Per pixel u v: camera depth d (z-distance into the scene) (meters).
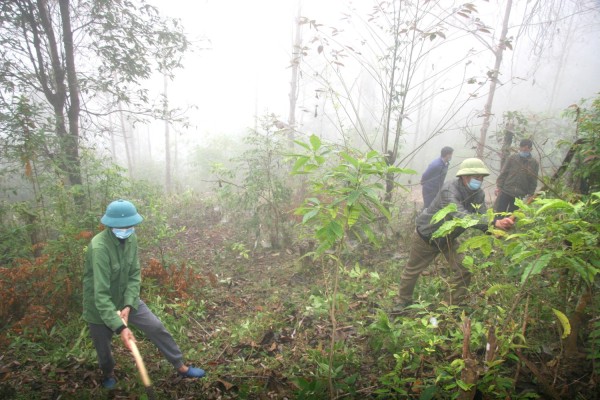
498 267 2.87
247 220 7.07
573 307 2.64
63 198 4.44
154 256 5.90
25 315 3.71
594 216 1.89
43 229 5.04
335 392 2.67
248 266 5.70
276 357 3.34
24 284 4.10
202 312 4.23
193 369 3.11
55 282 3.91
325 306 3.95
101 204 4.71
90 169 5.44
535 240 1.93
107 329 2.88
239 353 3.50
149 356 3.44
